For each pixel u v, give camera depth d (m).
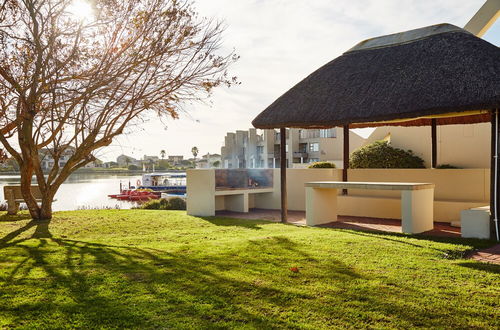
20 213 11.83
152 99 9.16
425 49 8.23
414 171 10.42
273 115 9.20
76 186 49.38
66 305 3.43
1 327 2.98
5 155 9.94
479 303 3.43
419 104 7.10
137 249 5.81
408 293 3.68
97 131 9.07
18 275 4.37
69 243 6.45
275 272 4.39
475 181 9.45
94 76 8.02
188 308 3.35
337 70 9.29
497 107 6.38
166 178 46.44
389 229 8.02
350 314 3.22
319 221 8.84
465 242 6.31
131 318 3.15
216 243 6.21
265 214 11.40
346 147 11.85
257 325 3.00
